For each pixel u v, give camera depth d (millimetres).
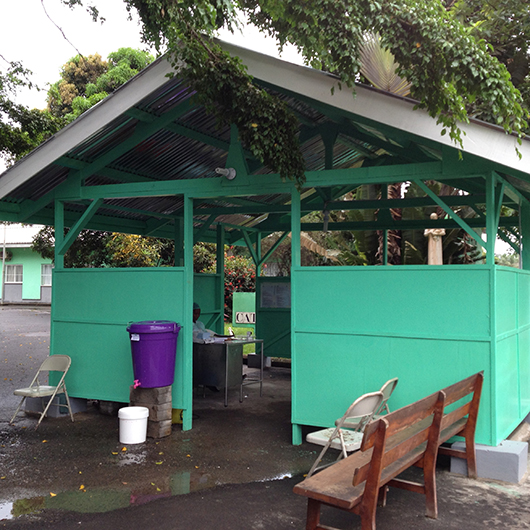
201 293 10109
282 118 5359
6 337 16188
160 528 3775
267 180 6008
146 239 20312
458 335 5012
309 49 4418
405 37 4242
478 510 4047
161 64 5742
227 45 5484
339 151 9328
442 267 5113
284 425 6629
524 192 6543
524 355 6145
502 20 8820
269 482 4672
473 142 4668
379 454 3100
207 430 6383
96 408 7426
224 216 10672
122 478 4762
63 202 7703
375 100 4926
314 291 5707
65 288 7129
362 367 5461
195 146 7605
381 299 5395
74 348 7039
